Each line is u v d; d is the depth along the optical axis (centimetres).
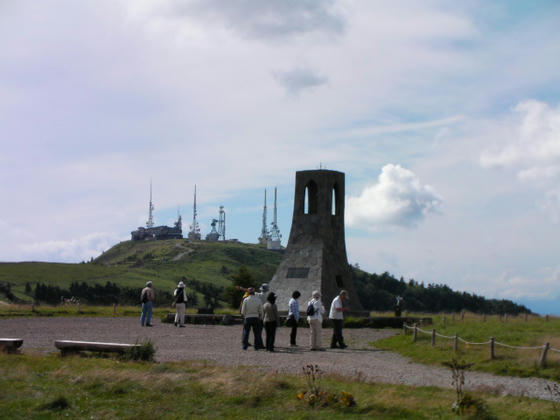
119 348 2008
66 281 14912
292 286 4394
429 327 3231
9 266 15738
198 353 2344
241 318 3934
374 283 16675
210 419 1384
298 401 1502
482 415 1391
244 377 1675
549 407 1463
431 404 1478
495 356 2147
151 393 1568
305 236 4556
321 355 2395
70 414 1388
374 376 1870
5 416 1349
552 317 4262
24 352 2170
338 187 4706
